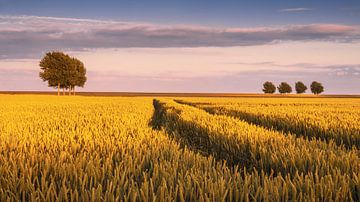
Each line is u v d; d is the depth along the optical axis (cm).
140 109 2791
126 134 1097
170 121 1764
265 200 444
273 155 727
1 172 559
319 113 2409
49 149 803
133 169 581
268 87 17488
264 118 1975
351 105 4475
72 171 552
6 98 6769
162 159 653
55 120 1667
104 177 539
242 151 928
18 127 1317
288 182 494
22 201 460
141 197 449
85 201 433
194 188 473
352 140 1227
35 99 6328
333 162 647
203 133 1327
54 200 455
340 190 482
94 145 858
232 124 1459
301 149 773
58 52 10256
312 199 430
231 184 482
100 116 1933
